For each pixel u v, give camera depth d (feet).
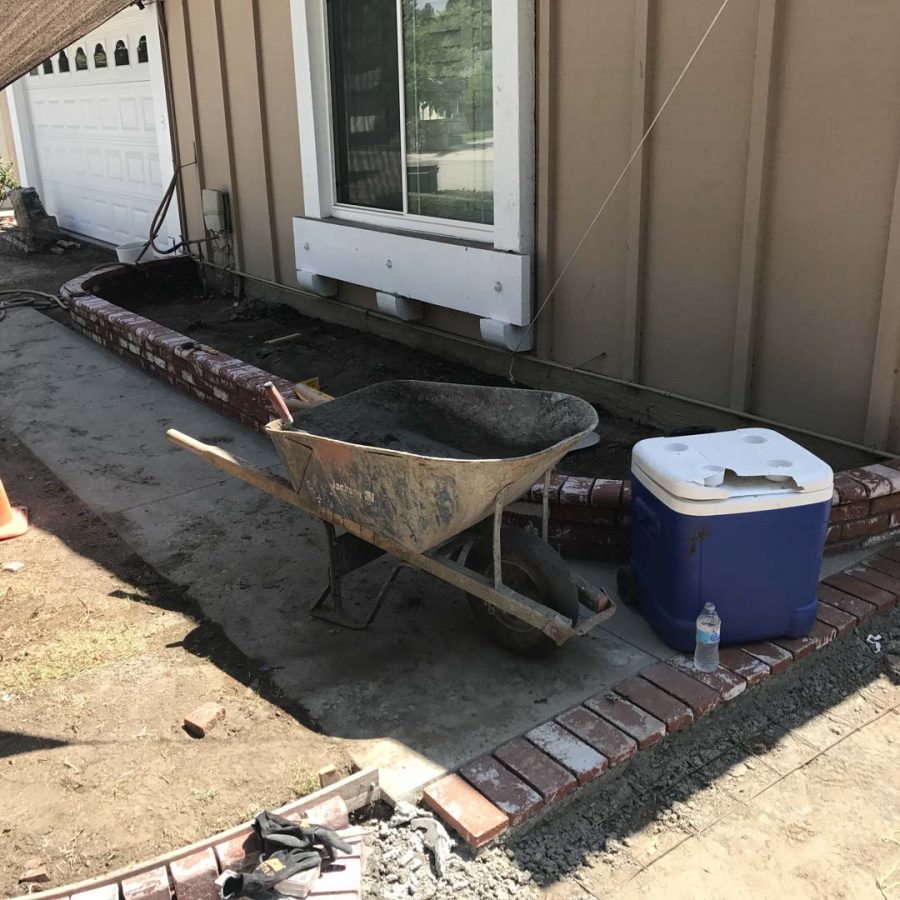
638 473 12.41
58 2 15.92
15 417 22.65
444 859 9.32
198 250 34.99
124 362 27.04
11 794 10.02
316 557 15.31
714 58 16.34
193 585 14.49
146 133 38.11
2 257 44.80
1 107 53.06
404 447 13.26
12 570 15.08
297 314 30.32
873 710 11.71
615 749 10.40
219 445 20.43
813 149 15.31
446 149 22.67
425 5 21.94
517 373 22.33
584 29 18.40
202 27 30.63
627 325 19.06
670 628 12.14
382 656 12.48
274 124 28.45
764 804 10.27
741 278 16.71
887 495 14.42
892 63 13.98
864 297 15.16
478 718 11.10
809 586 12.01
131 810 9.75
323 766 10.32
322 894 8.61
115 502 17.67
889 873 9.35
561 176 19.77
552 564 11.64
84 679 12.06
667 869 9.45
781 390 16.83
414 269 23.53
